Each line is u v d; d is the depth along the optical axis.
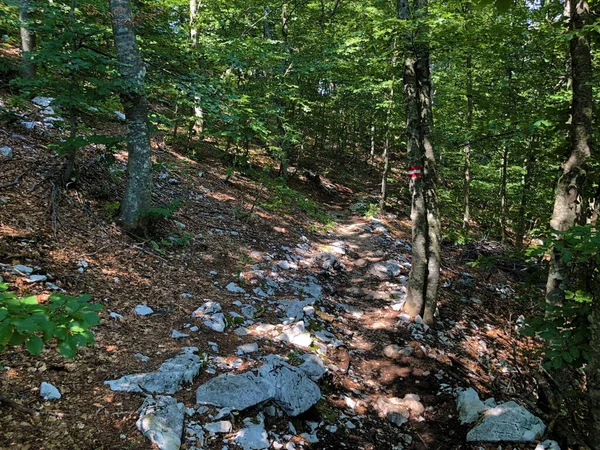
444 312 8.32
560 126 5.46
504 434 4.34
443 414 5.13
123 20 5.91
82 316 1.78
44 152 7.00
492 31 6.30
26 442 2.71
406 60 7.37
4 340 1.58
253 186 12.58
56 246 5.19
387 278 9.39
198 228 8.12
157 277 5.82
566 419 4.50
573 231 3.68
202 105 6.84
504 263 11.66
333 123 21.45
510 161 14.45
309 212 12.91
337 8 18.38
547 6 7.37
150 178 6.54
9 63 8.79
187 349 4.41
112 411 3.26
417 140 7.46
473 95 11.35
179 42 8.13
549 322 4.00
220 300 5.94
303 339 5.58
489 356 7.11
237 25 15.09
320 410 4.42
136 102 6.25
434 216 7.44
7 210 5.27
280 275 7.73
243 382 3.94
